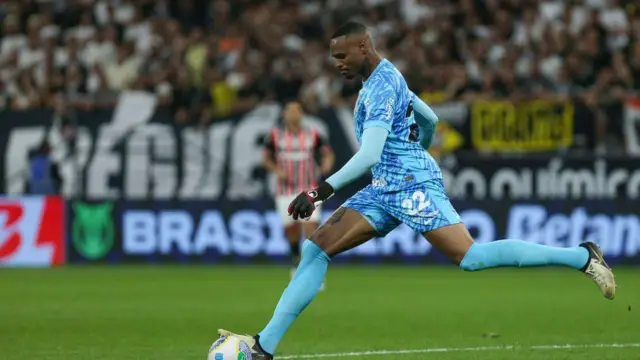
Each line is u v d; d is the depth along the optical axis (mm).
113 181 63438
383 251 62656
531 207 61250
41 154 63406
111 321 36688
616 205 61031
